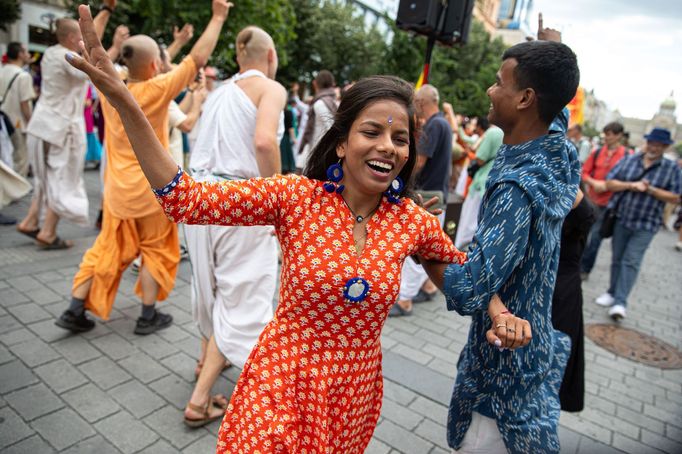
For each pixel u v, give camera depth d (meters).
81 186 4.49
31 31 16.84
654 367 3.81
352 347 1.30
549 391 1.60
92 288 3.07
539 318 1.45
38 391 2.60
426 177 4.00
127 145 2.96
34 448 2.20
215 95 2.47
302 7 19.81
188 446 2.32
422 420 2.73
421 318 4.22
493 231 1.33
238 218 1.21
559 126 1.67
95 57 1.05
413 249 1.34
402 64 12.09
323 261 1.21
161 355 3.06
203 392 2.41
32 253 4.45
